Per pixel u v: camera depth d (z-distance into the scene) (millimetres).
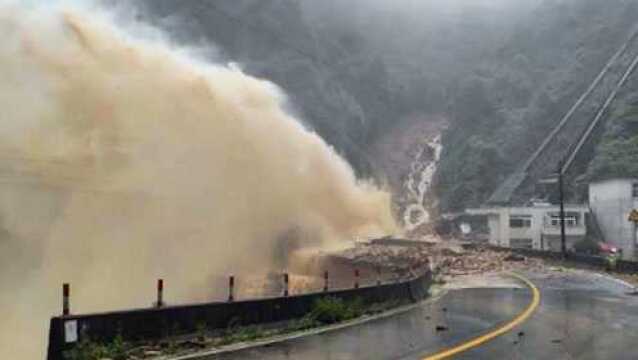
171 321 12781
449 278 38344
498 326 16594
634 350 12945
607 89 154250
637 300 24375
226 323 14172
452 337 14508
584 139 141000
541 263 53656
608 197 84250
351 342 13688
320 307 17156
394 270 37000
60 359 10555
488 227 99750
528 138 162875
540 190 133250
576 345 13539
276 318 15719
